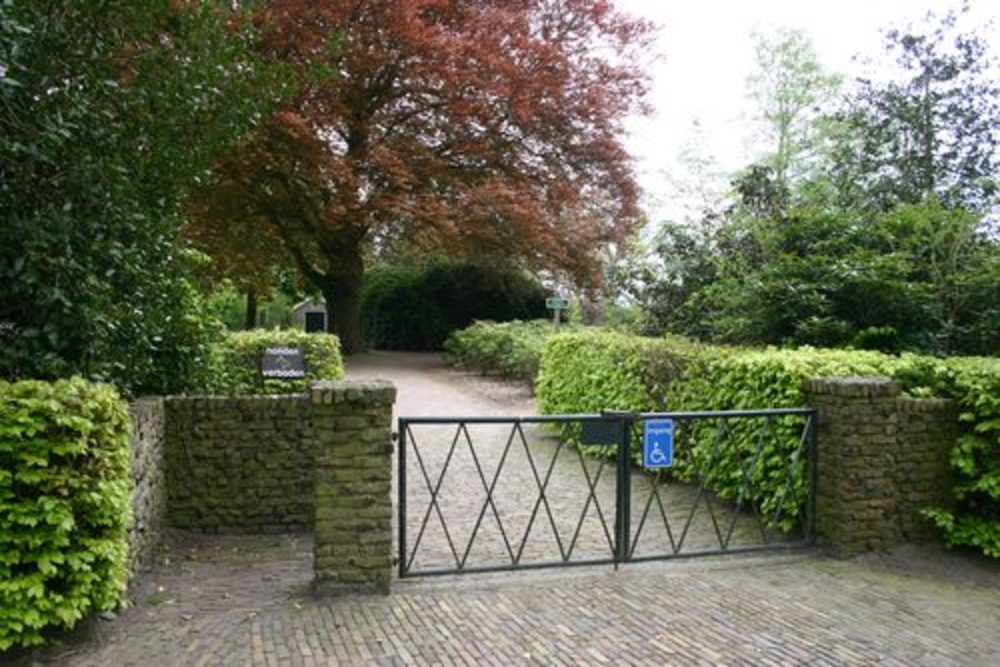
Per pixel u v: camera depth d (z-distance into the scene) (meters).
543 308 25.81
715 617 4.30
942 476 5.59
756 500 6.25
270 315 30.25
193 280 7.41
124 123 4.84
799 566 5.21
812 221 9.02
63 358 4.54
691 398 7.22
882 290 7.96
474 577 4.92
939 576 5.04
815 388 5.58
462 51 16.03
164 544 5.73
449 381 17.16
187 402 6.07
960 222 8.30
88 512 3.67
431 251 20.84
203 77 4.97
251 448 6.15
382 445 4.60
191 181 5.38
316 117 15.31
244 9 5.52
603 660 3.76
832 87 25.19
